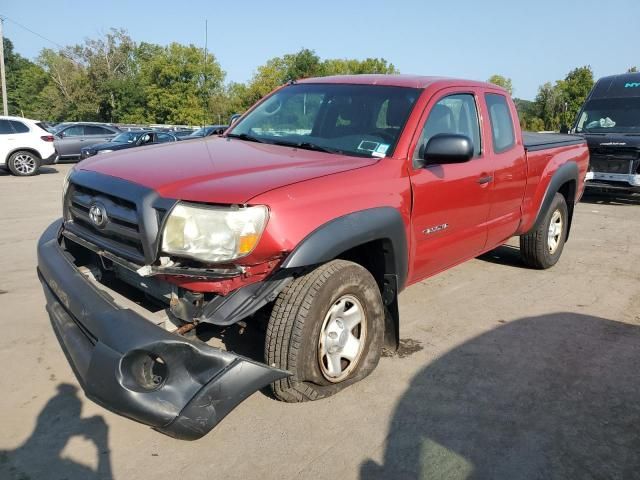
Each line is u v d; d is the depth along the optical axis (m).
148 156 3.37
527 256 5.85
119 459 2.66
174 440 2.82
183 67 63.34
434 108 3.83
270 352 2.90
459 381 3.51
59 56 65.88
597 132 11.38
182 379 2.48
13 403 3.07
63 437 2.81
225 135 4.33
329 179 3.01
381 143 3.59
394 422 3.04
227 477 2.57
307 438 2.88
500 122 4.73
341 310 3.13
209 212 2.58
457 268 6.02
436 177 3.70
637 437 3.00
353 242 2.95
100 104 65.31
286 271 2.78
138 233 2.71
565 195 6.29
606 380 3.60
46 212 9.02
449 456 2.78
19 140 15.59
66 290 2.87
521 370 3.69
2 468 2.56
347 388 3.36
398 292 3.52
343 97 4.05
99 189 2.95
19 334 3.93
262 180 2.83
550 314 4.73
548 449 2.87
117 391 2.40
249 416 3.05
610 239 7.75
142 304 3.07
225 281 2.66
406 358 3.80
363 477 2.60
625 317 4.73
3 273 5.37
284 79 62.62
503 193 4.64
